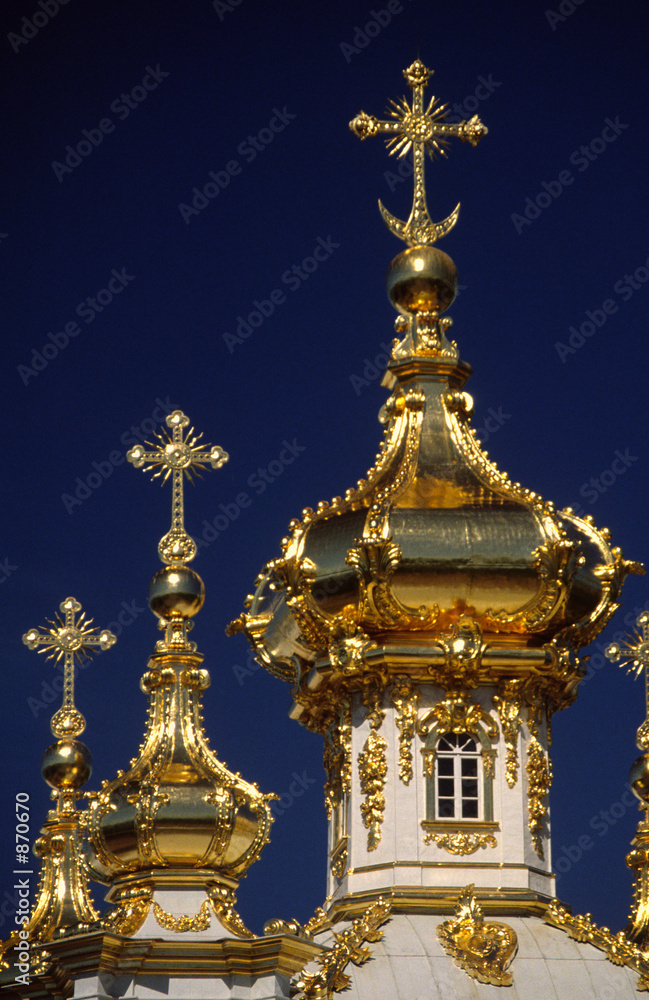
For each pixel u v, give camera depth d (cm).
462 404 9562
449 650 9100
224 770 8331
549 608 9138
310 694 9475
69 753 9344
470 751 9181
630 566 9444
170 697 8469
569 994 8625
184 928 8050
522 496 9262
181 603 8612
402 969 8588
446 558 9075
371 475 9431
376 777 9144
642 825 9688
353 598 9194
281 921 8000
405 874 8981
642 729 9750
